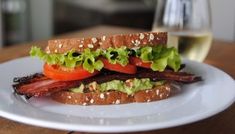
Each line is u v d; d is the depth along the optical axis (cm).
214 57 49
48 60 31
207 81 34
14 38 134
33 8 136
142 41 31
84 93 30
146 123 23
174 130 27
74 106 29
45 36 136
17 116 24
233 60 47
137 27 113
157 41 32
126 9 114
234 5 97
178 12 43
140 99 30
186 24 44
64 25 128
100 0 116
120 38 31
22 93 29
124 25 115
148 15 112
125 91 30
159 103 30
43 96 30
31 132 26
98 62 30
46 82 31
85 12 121
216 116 29
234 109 30
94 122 24
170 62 32
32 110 26
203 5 43
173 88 33
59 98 30
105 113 27
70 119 24
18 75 35
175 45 43
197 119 24
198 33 43
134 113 27
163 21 44
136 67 31
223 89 31
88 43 31
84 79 30
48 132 26
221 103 27
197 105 27
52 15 132
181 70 36
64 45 31
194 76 34
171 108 28
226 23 99
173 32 43
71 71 30
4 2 127
